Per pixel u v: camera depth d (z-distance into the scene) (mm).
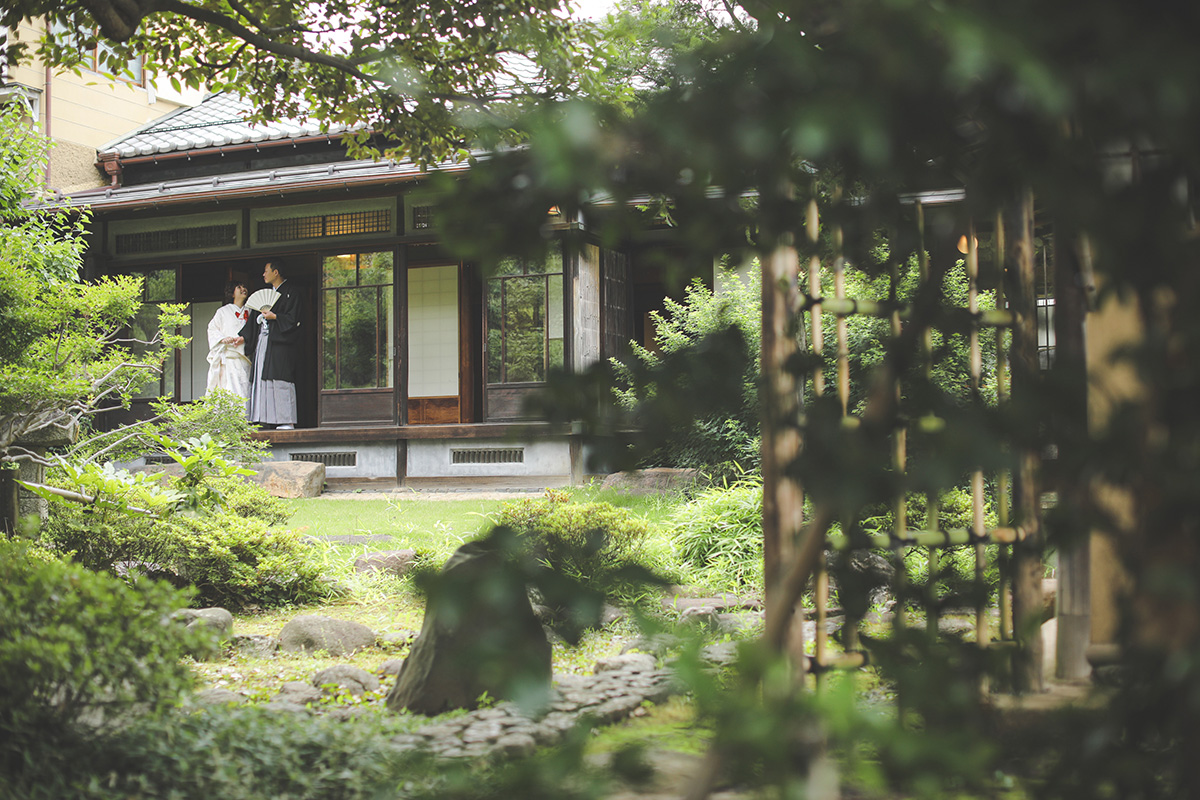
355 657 6336
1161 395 1099
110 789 2793
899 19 922
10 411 8258
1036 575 3064
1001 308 3021
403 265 17219
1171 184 1101
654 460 12711
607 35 6109
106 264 18609
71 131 20078
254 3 6559
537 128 1086
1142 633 1230
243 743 3172
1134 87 917
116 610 3145
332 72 6844
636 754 1145
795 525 2488
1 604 3041
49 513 8039
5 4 5902
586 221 1332
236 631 7176
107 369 9297
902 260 1625
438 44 6477
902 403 1318
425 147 6922
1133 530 1240
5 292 8781
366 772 3072
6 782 2635
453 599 1093
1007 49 862
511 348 16344
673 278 1524
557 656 5797
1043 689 3029
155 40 6883
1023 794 1798
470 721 3895
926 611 1691
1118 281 1115
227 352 18156
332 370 17531
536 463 16078
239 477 10992
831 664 2693
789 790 983
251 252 17922
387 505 13594
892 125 1072
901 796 1744
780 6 1102
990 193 1178
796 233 1621
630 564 1180
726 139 1054
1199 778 1271
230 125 20484
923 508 5672
